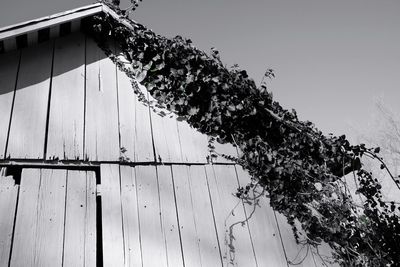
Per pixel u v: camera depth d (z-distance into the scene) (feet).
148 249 8.71
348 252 10.50
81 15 12.15
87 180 9.43
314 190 11.66
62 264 7.88
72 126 10.23
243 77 13.03
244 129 12.46
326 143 12.77
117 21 12.76
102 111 10.94
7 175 8.94
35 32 11.19
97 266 8.71
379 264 10.57
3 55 11.02
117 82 11.93
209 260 9.06
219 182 10.79
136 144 10.62
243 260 9.37
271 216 10.66
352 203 11.57
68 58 11.88
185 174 10.59
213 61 12.83
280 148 12.37
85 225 8.63
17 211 8.27
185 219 9.59
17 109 9.96
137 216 9.17
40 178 9.00
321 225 10.95
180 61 12.75
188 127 11.82
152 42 12.82
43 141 9.62
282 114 13.07
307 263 9.98
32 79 10.80
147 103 11.82
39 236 8.08
